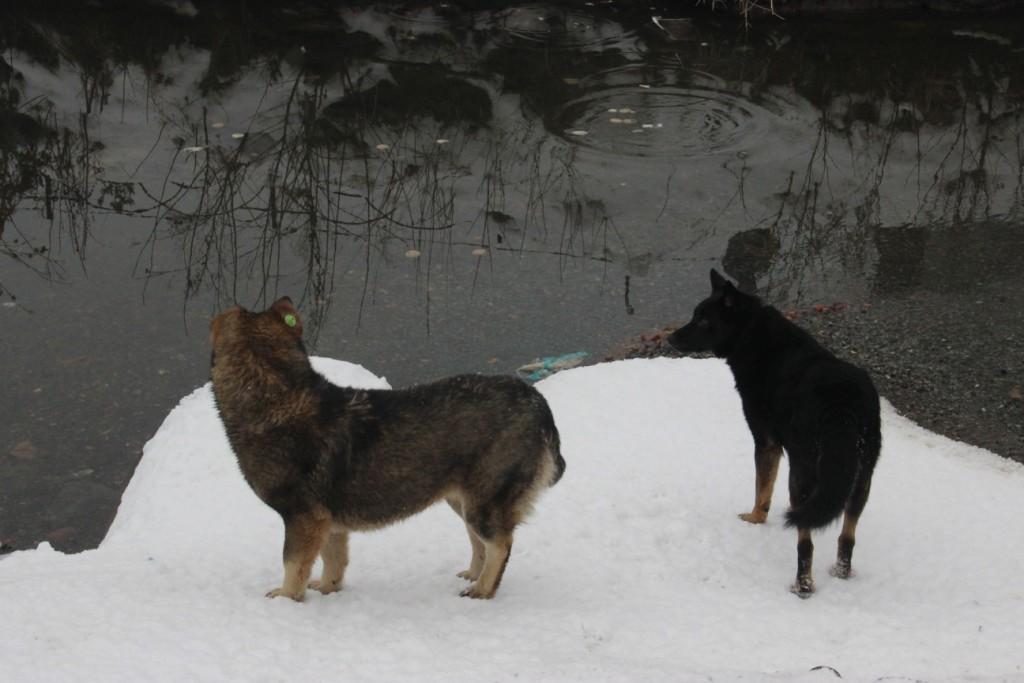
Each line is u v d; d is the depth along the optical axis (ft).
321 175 41.60
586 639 14.38
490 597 16.31
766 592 17.11
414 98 49.01
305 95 48.91
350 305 32.48
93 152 42.83
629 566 17.92
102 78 49.80
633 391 25.66
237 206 38.86
